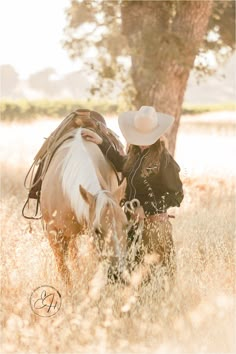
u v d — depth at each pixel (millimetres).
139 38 18500
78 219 8125
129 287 7375
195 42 18859
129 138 8641
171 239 8844
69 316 7375
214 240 10250
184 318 7289
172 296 7594
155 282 7902
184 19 18906
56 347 6781
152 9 19000
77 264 8680
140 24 18984
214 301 7594
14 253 9383
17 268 8820
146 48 18312
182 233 10844
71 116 9797
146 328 7160
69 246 9141
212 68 20547
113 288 7438
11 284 8258
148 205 8727
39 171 9969
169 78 18938
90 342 6816
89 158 8523
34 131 41438
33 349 6773
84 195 7723
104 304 7406
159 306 7605
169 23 19328
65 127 9734
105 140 9430
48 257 9156
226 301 7215
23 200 14430
